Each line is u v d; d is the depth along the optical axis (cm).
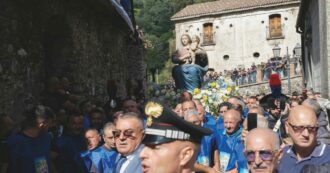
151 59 4991
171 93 974
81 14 1064
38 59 875
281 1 4066
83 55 1069
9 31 736
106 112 846
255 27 4159
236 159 506
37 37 870
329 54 1240
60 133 637
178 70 1038
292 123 375
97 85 1198
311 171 288
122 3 1305
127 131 401
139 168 396
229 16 4225
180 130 209
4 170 473
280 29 4097
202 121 624
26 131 494
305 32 2361
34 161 485
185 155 209
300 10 2191
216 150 541
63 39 988
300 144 373
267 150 308
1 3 707
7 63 722
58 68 984
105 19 1288
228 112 535
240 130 534
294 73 3030
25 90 796
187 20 4350
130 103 642
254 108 604
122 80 1562
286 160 381
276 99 857
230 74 3319
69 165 551
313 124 370
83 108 764
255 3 4144
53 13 883
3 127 518
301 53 2867
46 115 498
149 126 210
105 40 1312
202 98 880
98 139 564
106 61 1317
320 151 375
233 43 4212
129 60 1938
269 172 309
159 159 207
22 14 795
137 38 1822
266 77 3103
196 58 1059
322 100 1015
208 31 4284
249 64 4178
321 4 1292
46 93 834
